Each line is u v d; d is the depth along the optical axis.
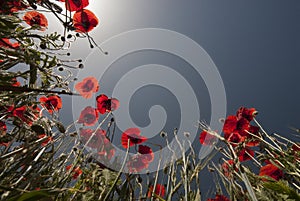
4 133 0.97
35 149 0.86
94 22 1.08
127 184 1.14
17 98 0.95
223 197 1.28
